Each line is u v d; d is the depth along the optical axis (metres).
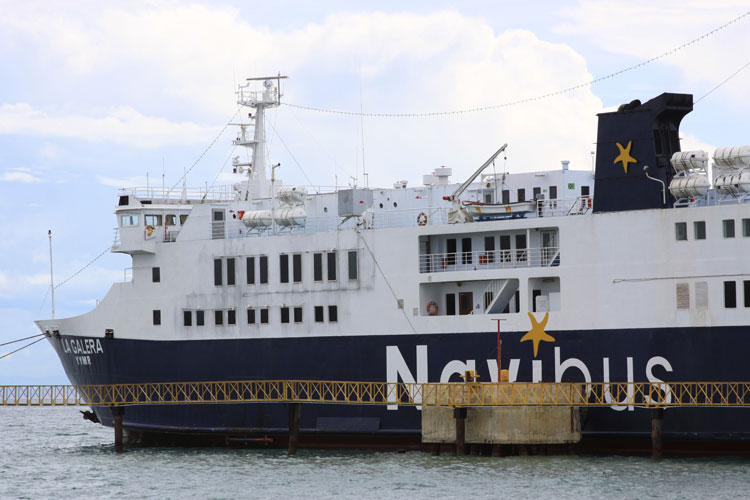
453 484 72.12
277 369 90.75
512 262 84.56
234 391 92.06
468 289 86.44
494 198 96.50
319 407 88.62
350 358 88.12
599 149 83.06
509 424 79.88
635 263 79.44
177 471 81.88
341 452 87.56
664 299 78.38
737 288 76.19
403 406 85.88
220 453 90.06
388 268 87.25
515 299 84.88
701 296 77.31
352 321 88.25
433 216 94.81
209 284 93.69
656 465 76.25
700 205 83.00
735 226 76.38
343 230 88.94
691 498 66.69
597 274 80.56
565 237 81.75
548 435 79.50
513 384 79.50
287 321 90.56
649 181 80.81
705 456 78.00
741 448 77.06
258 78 105.12
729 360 76.38
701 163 79.00
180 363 94.50
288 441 90.56
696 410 77.25
